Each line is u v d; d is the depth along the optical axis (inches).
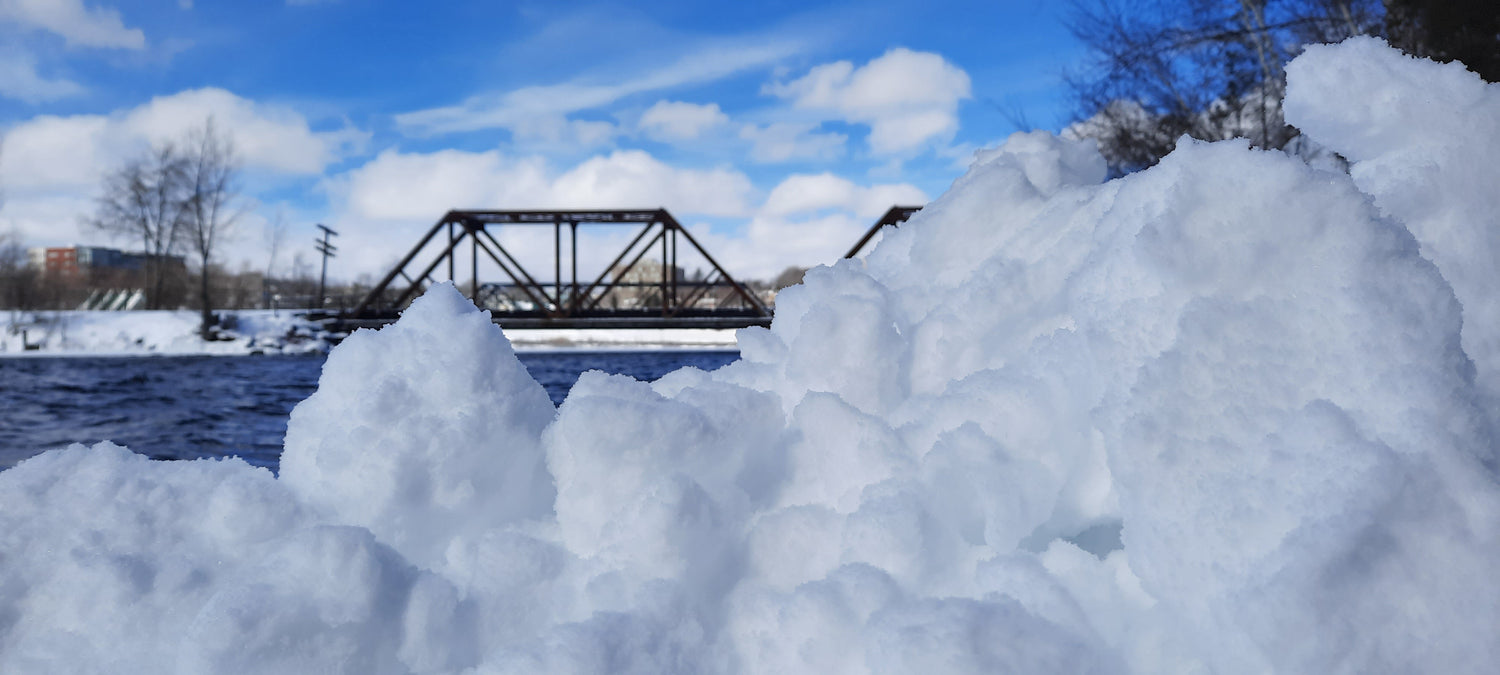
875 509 34.7
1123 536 32.4
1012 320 46.9
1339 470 27.1
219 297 1721.2
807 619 31.2
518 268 1093.8
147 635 32.5
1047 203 52.5
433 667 32.1
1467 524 25.9
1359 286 30.0
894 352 45.7
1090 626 30.2
